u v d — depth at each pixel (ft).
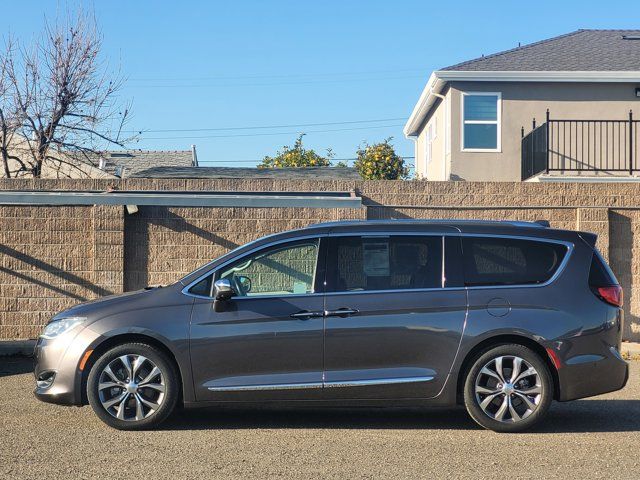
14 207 40.68
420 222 24.62
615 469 19.65
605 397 29.78
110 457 20.42
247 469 19.39
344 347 23.31
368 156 97.19
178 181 42.22
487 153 66.64
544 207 42.09
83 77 62.49
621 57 68.80
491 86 66.64
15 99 60.85
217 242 41.32
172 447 21.48
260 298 23.58
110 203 37.01
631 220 42.45
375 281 23.79
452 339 23.29
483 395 23.39
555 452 21.26
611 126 66.33
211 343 23.24
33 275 40.70
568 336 23.39
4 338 40.65
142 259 41.29
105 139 63.31
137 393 23.26
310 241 24.21
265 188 42.32
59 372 23.32
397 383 23.27
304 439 22.56
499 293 23.61
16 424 24.14
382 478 18.70
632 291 42.45
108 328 23.16
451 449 21.50
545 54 69.92
